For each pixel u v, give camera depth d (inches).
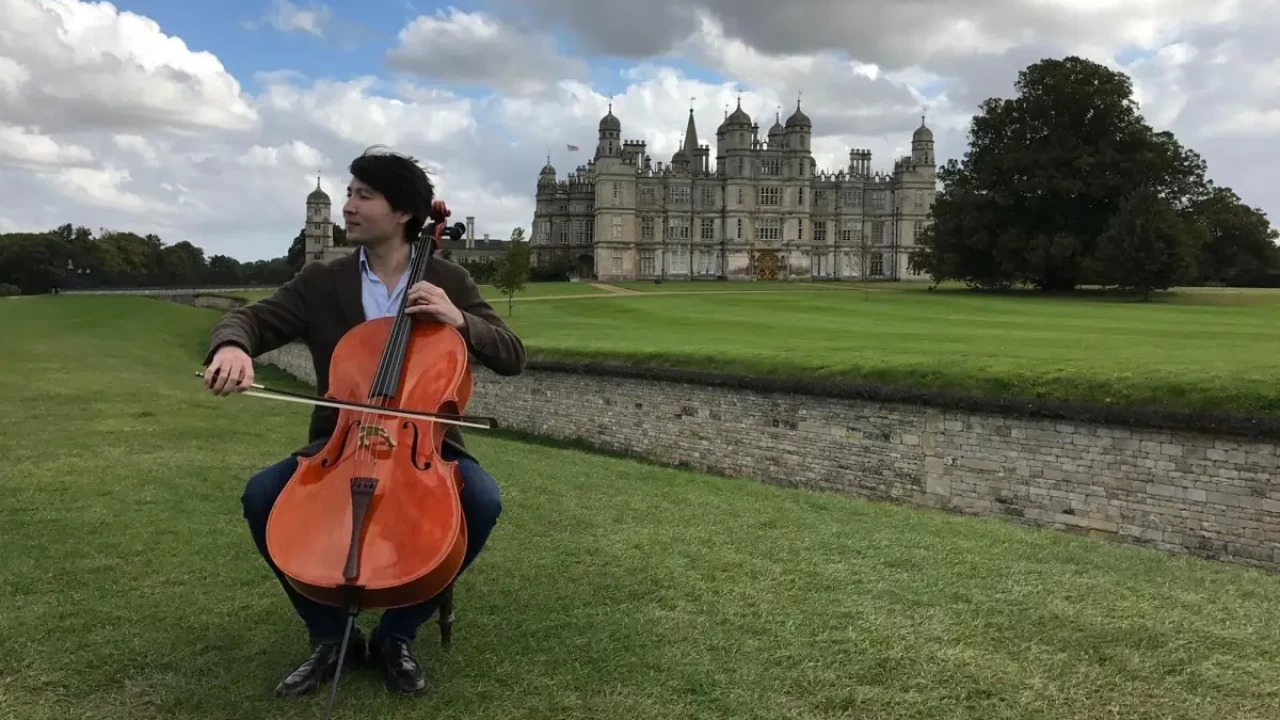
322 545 119.1
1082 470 468.4
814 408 584.4
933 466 526.6
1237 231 2674.7
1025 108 2146.9
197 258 4911.4
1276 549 411.2
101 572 200.1
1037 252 2023.9
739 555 227.9
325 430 141.6
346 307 147.4
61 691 140.9
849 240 3902.6
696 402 654.5
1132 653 167.0
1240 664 163.0
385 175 144.0
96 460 335.6
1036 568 224.8
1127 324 1086.4
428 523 121.4
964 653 165.2
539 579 204.1
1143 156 2026.3
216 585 192.9
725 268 3799.2
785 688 148.8
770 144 3932.1
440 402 132.6
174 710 135.4
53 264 3587.6
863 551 235.3
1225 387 442.6
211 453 363.3
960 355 637.3
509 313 1616.6
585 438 737.0
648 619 178.7
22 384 636.1
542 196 4119.1
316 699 138.6
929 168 3868.1
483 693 142.9
